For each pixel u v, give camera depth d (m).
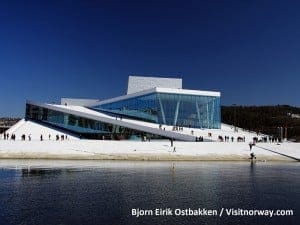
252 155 59.03
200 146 61.66
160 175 39.81
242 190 32.28
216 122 85.31
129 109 87.81
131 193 30.30
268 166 51.06
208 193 30.83
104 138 74.88
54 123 80.75
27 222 22.23
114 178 37.38
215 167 48.41
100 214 24.00
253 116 141.00
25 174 39.69
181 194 30.22
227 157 58.56
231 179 38.03
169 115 80.94
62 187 32.59
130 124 72.00
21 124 80.25
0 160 52.44
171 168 46.16
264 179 38.38
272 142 69.25
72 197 28.70
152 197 28.95
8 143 56.56
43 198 28.33
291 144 66.25
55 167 45.47
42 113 82.62
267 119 140.50
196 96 83.50
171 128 75.50
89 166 46.88
